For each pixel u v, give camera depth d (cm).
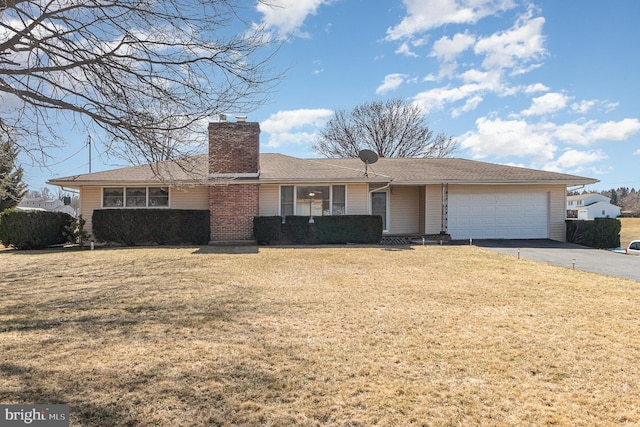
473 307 535
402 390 296
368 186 1430
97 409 265
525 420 256
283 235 1348
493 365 343
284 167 1548
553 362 350
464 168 1655
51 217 1309
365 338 409
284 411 266
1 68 464
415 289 645
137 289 642
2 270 845
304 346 385
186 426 247
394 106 3272
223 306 533
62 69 458
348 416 260
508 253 1126
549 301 570
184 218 1338
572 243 1432
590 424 252
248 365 339
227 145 1359
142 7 465
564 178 1482
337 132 3366
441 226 1509
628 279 744
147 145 502
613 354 369
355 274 780
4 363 338
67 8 450
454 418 258
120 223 1309
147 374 319
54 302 558
